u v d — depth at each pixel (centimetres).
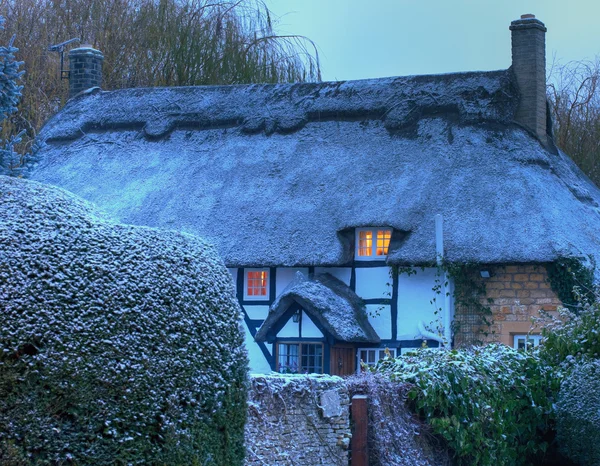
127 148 2186
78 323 484
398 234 1714
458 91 1970
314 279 1712
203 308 533
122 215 1950
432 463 809
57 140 2286
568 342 1033
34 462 466
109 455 481
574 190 1881
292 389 694
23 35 2711
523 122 1959
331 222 1772
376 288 1731
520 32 1978
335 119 2050
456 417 820
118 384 487
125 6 2900
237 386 552
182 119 2189
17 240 492
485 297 1650
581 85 2767
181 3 2934
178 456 500
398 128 1966
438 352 889
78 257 502
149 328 504
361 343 1722
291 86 2164
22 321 471
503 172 1778
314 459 705
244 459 577
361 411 747
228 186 1961
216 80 2827
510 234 1633
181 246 551
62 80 2731
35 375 468
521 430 937
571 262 1572
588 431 924
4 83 1212
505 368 935
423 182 1800
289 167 1966
